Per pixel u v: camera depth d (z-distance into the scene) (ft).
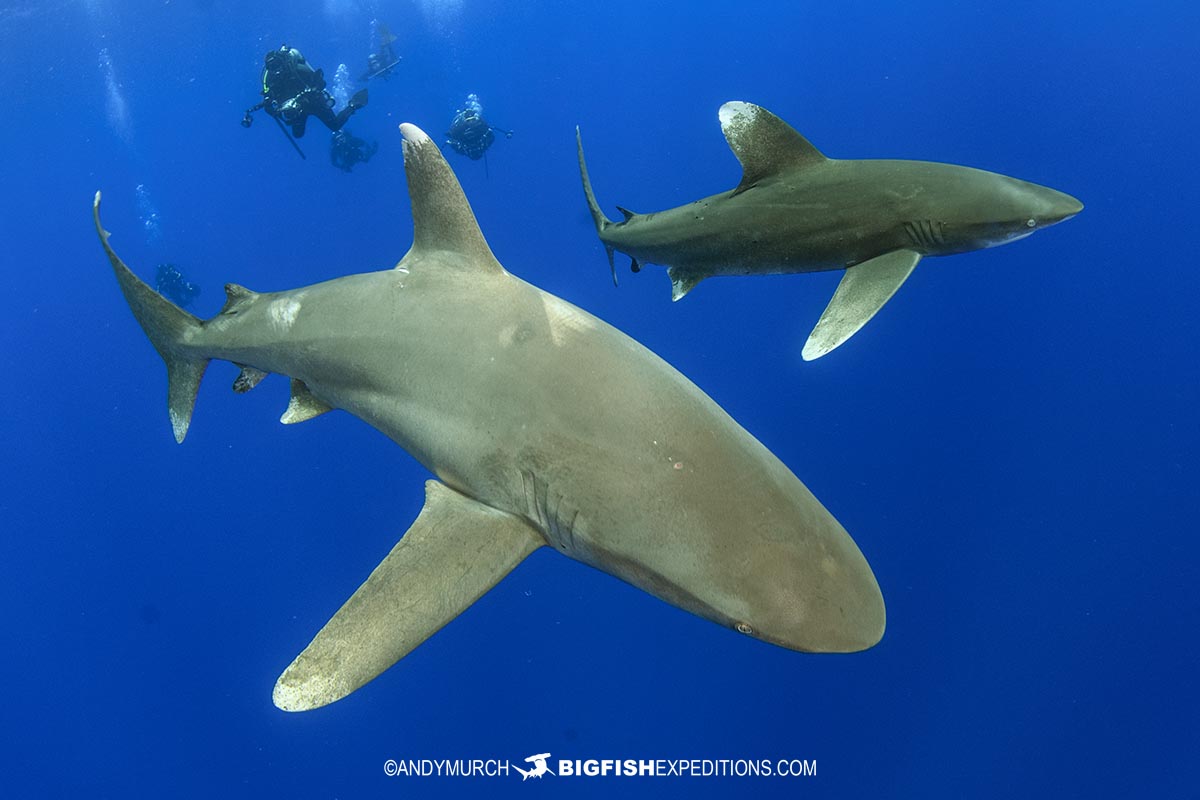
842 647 11.37
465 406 14.37
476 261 15.67
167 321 20.89
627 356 13.92
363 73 89.97
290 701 11.87
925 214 22.75
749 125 24.07
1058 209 21.95
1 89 91.25
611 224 29.76
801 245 24.64
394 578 13.16
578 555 13.70
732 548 12.02
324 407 18.30
